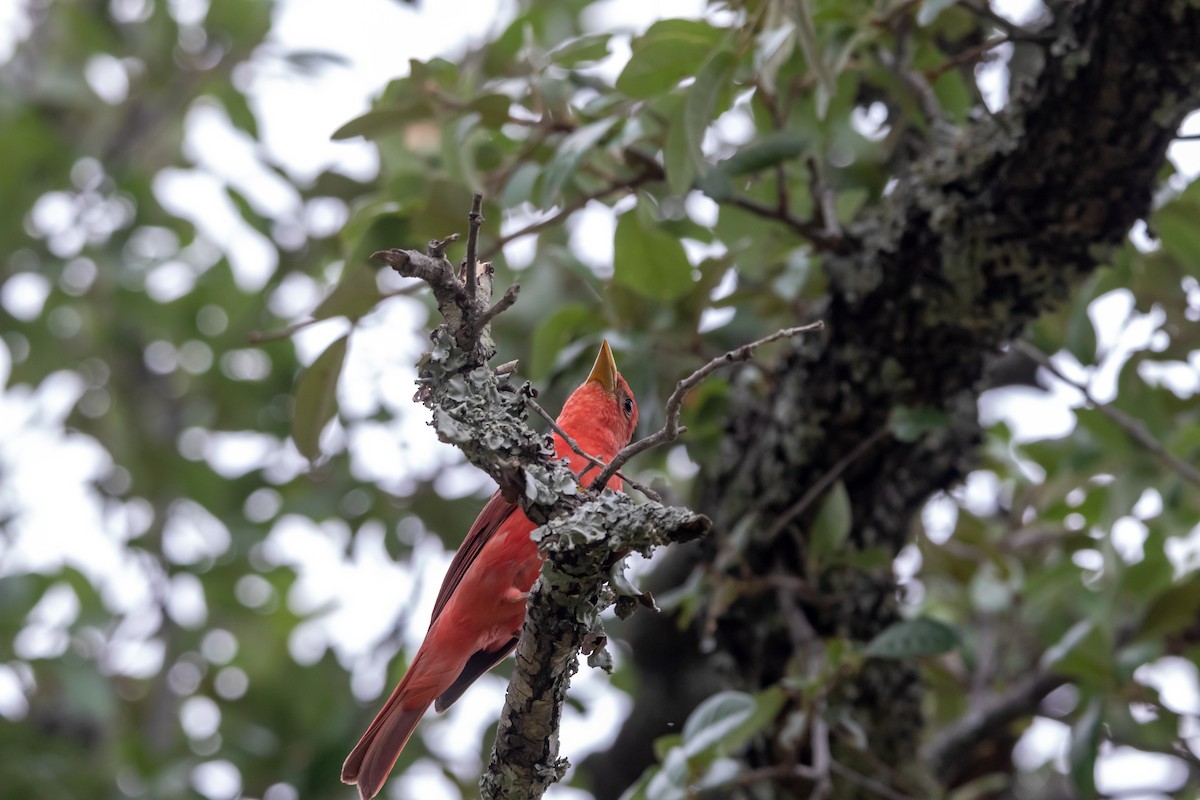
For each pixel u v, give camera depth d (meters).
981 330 8.90
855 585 9.88
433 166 10.64
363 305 8.36
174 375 17.25
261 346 15.65
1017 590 11.56
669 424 5.48
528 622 5.90
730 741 8.63
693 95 7.89
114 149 17.09
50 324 16.52
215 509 15.90
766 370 10.02
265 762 14.13
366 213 9.77
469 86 9.47
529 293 13.66
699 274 10.00
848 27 8.50
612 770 14.12
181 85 16.92
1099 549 11.85
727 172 8.80
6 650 15.47
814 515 9.68
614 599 5.84
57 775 13.87
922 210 8.70
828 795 9.69
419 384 5.96
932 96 9.72
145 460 16.12
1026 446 12.31
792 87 9.54
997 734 11.77
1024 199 8.34
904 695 10.10
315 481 14.77
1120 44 7.52
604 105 9.22
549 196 8.32
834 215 9.37
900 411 8.85
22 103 16.58
